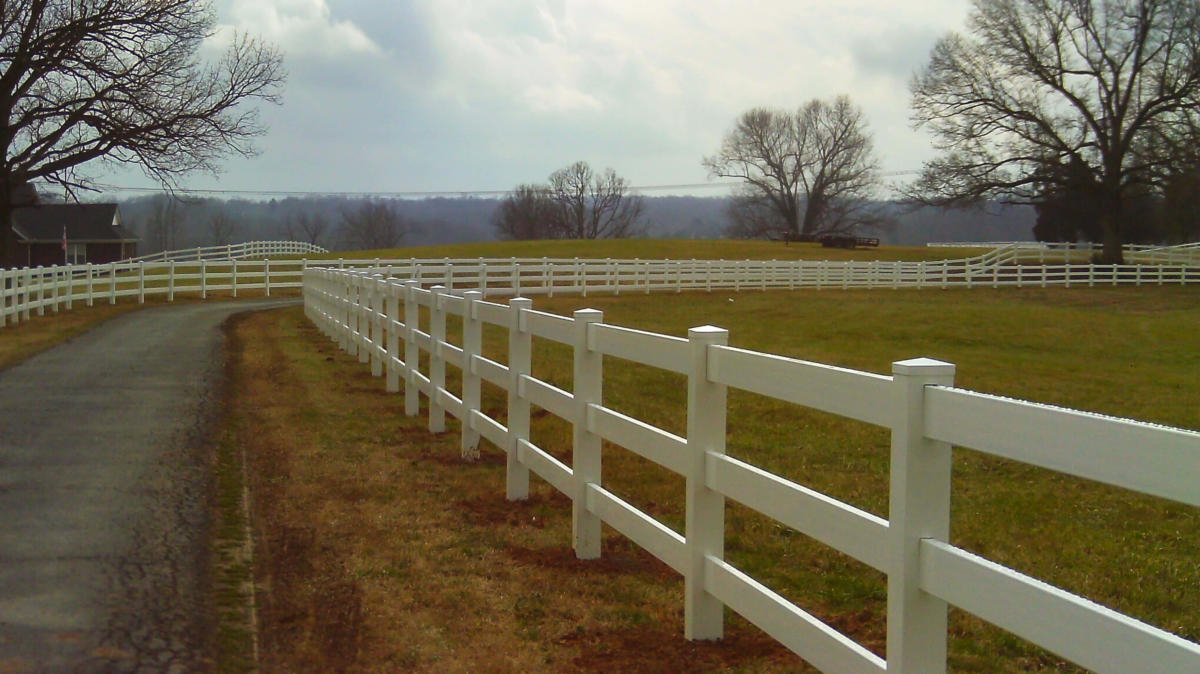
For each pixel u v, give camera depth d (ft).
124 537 20.68
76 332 65.36
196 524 21.89
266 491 25.11
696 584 15.44
